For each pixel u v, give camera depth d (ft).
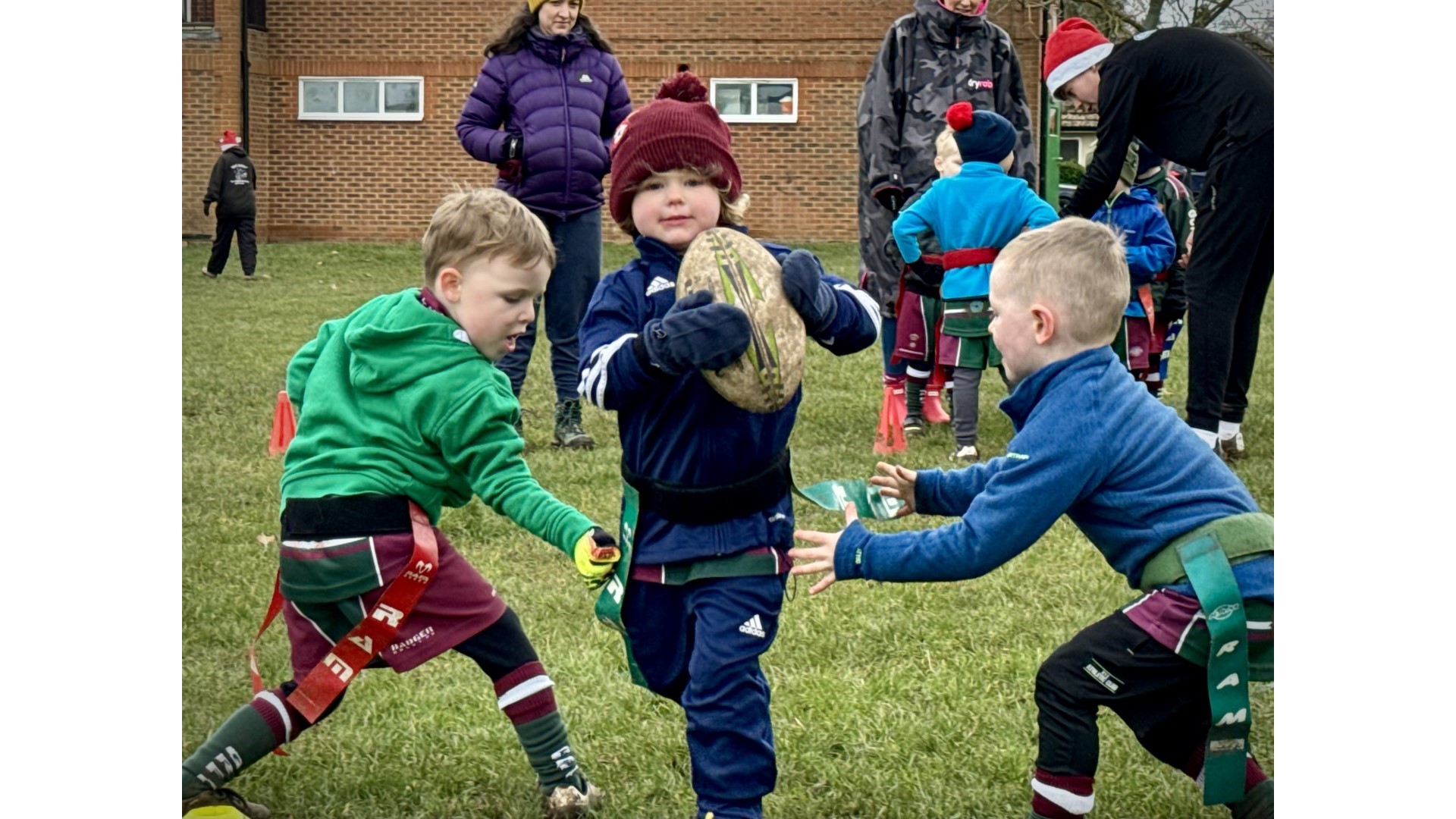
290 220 65.72
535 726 9.50
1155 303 22.56
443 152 65.36
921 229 20.44
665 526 9.23
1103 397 8.72
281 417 20.40
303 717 9.21
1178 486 8.65
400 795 9.96
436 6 64.54
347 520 9.04
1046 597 14.15
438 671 12.28
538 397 25.99
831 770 10.19
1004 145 20.08
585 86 21.04
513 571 15.17
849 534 9.09
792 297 9.18
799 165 63.93
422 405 9.06
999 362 20.30
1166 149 19.07
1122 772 10.27
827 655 12.53
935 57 22.93
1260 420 22.74
